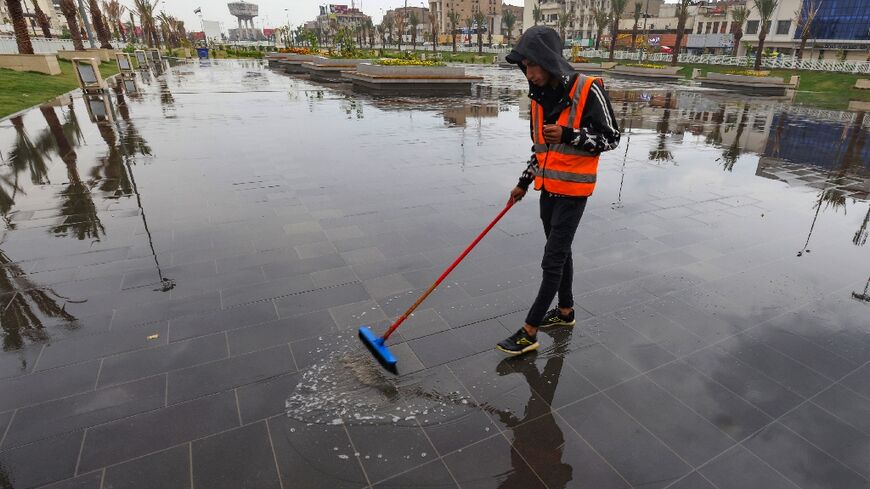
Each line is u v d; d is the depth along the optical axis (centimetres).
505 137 891
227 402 217
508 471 185
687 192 558
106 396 220
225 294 311
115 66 2705
